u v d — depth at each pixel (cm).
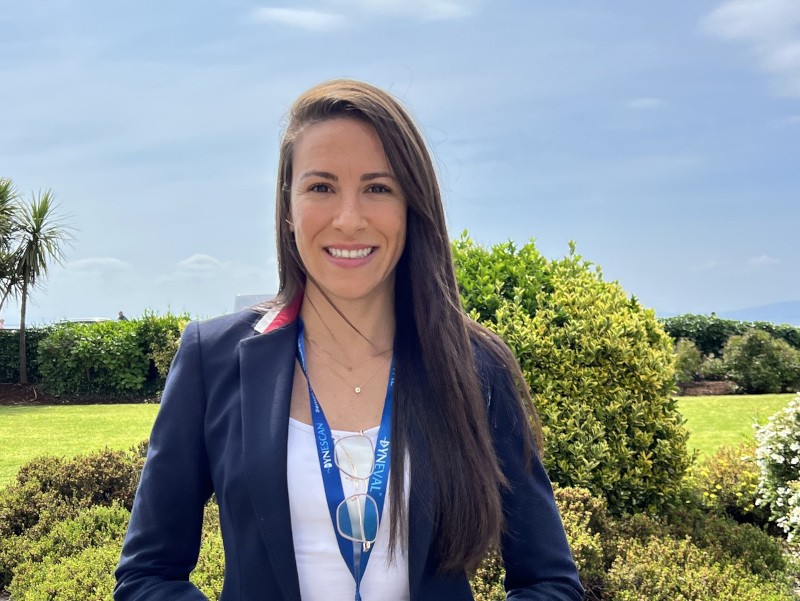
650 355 430
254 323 155
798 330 1659
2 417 1222
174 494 141
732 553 413
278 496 133
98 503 494
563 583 149
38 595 341
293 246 156
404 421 142
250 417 139
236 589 135
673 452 433
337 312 150
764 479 518
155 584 136
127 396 1589
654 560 354
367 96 144
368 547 136
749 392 1475
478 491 140
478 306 443
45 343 1595
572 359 420
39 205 1736
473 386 148
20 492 481
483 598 307
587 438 412
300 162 145
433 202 151
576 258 499
